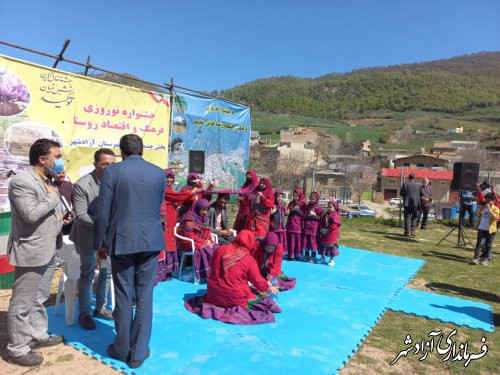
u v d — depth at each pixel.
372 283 6.89
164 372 3.69
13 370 3.64
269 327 4.80
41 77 6.05
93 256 4.51
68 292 4.53
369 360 4.20
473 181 10.78
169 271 6.40
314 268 7.77
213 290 5.05
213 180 9.66
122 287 3.76
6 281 5.82
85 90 6.68
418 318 5.46
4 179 5.69
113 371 3.72
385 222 14.54
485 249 8.95
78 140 6.61
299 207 8.35
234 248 5.12
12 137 5.75
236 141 10.27
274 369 3.84
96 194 4.32
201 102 9.12
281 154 57.19
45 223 3.71
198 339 4.38
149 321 3.84
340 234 12.09
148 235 3.71
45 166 3.68
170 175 6.28
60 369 3.70
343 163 47.88
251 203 7.42
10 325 3.70
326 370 3.86
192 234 6.38
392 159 68.81
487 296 6.55
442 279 7.48
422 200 13.63
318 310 5.47
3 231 5.76
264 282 5.13
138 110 7.60
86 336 4.32
